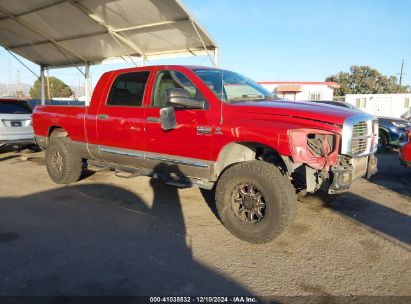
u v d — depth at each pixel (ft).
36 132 23.89
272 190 13.07
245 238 13.88
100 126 19.36
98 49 45.62
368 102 95.14
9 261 12.21
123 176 19.04
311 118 13.51
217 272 11.69
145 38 39.40
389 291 10.70
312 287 10.87
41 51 49.01
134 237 14.40
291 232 15.14
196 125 15.53
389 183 24.16
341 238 14.57
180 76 16.69
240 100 15.90
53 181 22.97
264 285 10.94
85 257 12.59
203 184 15.94
